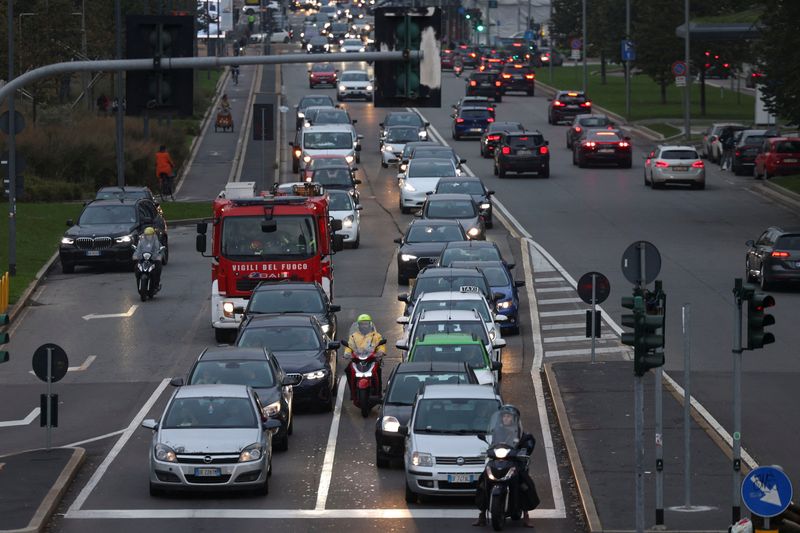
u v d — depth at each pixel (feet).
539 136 575.38
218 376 223.71
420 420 196.85
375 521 183.32
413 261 361.51
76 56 620.90
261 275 304.30
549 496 195.72
